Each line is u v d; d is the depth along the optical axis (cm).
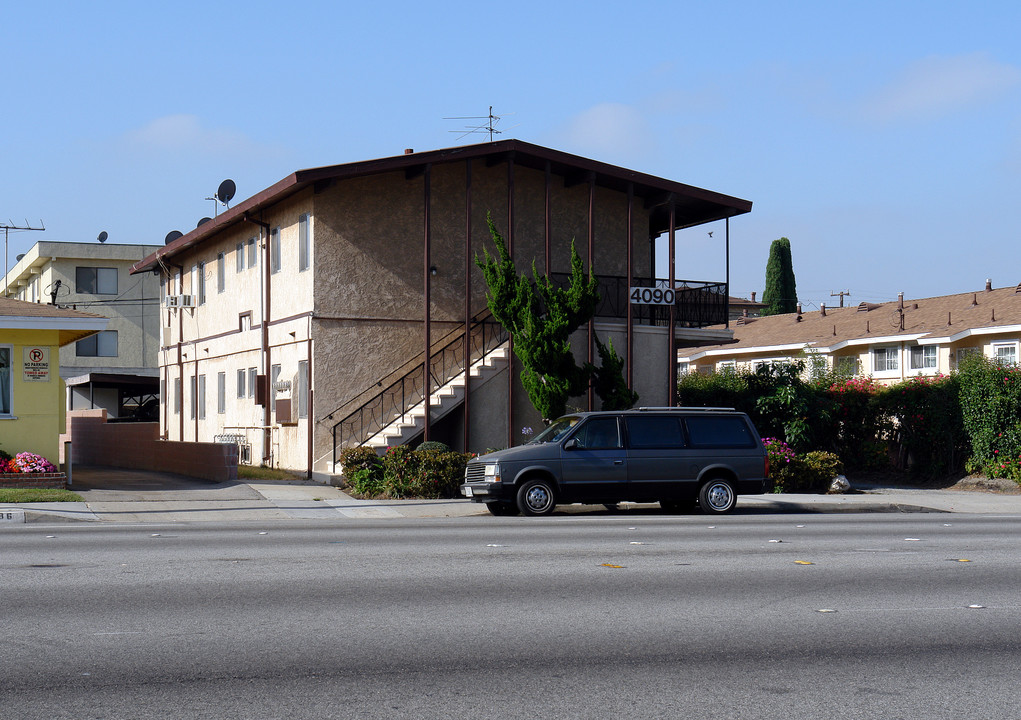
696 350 5497
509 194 2620
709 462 1945
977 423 2683
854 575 1130
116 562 1195
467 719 602
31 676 688
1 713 606
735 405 2922
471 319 2806
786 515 1945
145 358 6238
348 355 2655
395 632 826
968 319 4206
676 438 1944
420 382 2723
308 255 2675
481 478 1923
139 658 737
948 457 2800
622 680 689
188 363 3725
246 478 2558
